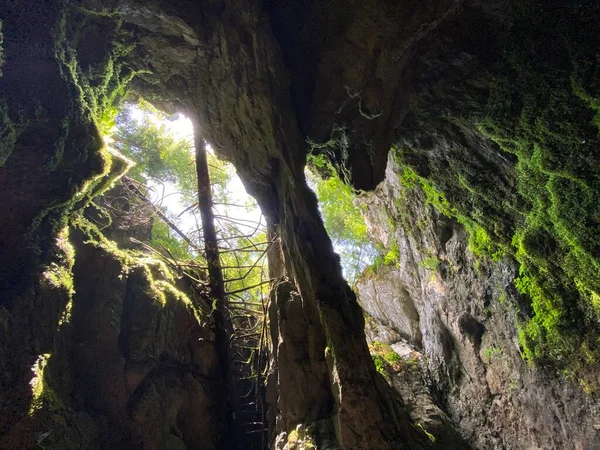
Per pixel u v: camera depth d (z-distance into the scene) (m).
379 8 5.07
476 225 7.63
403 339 11.78
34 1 4.14
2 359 4.09
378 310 12.66
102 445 5.57
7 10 3.99
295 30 5.78
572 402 6.48
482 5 5.07
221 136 6.86
